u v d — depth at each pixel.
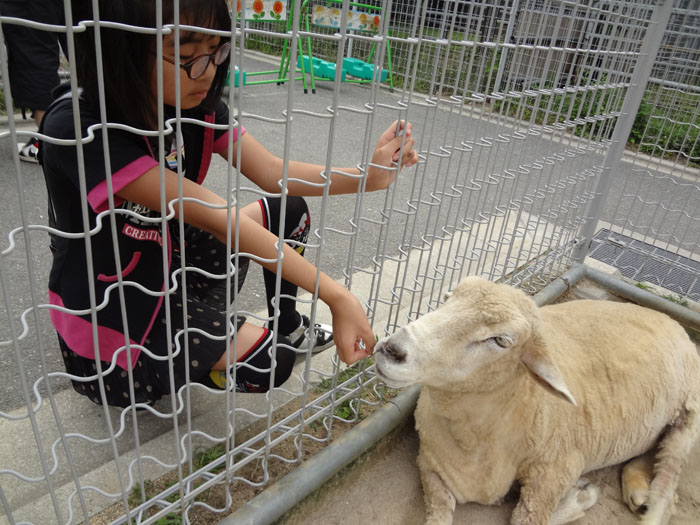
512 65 1.96
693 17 3.33
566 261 3.52
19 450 1.74
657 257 3.66
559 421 1.81
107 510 1.59
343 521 1.80
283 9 7.22
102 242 1.46
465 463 1.78
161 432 1.90
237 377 1.80
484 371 1.56
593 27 2.37
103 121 0.90
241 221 1.37
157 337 1.66
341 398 1.91
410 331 1.50
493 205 2.33
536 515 1.77
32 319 2.43
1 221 3.28
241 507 1.59
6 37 3.80
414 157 1.72
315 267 1.46
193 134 1.63
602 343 2.10
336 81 1.20
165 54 1.12
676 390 2.17
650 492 2.00
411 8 6.58
